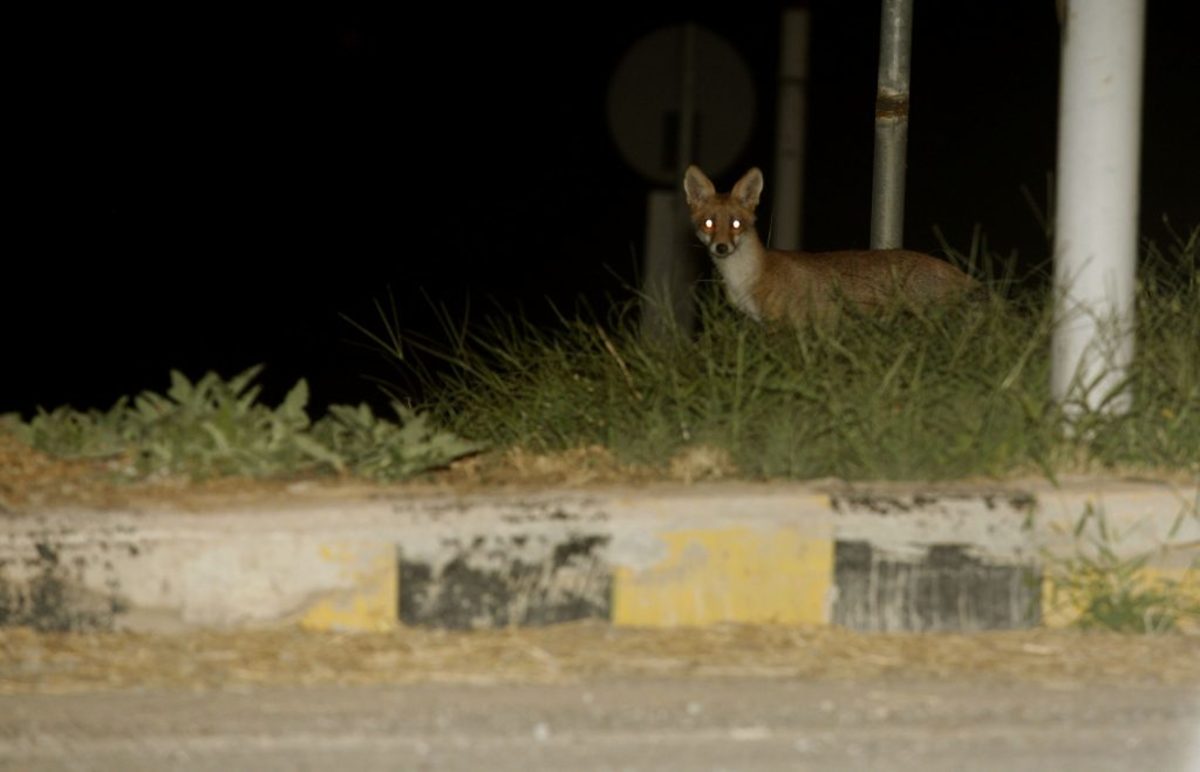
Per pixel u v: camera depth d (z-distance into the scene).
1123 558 10.55
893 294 15.37
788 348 13.92
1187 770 8.02
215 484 10.95
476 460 12.20
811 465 11.39
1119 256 11.74
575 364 14.62
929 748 8.27
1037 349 12.74
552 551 10.23
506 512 10.25
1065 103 11.81
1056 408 11.67
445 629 10.15
